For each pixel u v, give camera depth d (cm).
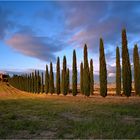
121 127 1554
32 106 3391
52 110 2766
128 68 4369
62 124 1791
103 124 1672
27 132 1532
